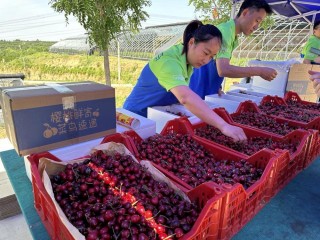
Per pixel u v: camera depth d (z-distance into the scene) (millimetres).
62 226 843
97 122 1388
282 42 11453
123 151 1281
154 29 21516
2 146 3781
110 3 4594
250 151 1497
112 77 22562
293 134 1601
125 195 945
